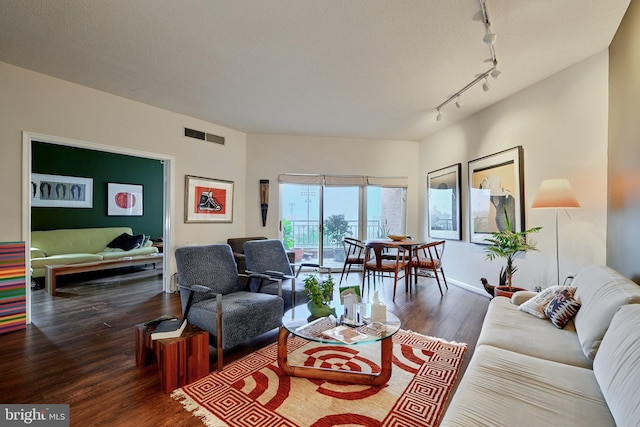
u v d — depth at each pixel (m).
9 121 3.06
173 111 4.41
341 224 5.99
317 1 2.14
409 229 6.01
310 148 5.74
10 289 2.95
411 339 2.78
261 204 5.54
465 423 1.12
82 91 3.55
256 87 3.59
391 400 1.86
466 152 4.65
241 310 2.44
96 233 5.97
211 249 3.01
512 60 2.96
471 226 4.51
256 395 1.90
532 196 3.50
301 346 2.67
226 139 5.17
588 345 1.62
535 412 1.18
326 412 1.74
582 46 2.72
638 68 2.06
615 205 2.50
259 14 2.29
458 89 3.64
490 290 3.71
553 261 3.25
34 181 5.48
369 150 5.92
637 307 1.38
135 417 1.69
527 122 3.57
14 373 2.16
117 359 2.37
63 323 3.16
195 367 2.07
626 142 2.28
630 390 1.04
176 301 3.96
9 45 2.72
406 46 2.71
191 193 4.66
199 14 2.29
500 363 1.56
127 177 6.72
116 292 4.43
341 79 3.37
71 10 2.25
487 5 2.18
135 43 2.69
